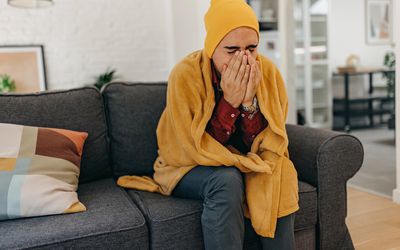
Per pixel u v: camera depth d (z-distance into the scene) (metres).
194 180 1.31
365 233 1.94
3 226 1.16
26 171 1.28
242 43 1.30
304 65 5.18
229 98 1.32
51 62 3.83
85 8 3.91
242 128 1.41
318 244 1.48
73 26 3.88
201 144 1.33
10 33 3.67
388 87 5.52
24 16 3.70
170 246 1.23
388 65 5.77
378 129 5.29
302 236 1.44
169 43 4.21
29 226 1.15
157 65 4.25
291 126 1.66
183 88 1.40
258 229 1.25
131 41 4.12
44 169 1.32
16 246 1.04
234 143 1.48
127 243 1.17
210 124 1.37
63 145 1.44
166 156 1.46
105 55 4.03
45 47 3.79
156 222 1.21
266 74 1.46
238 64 1.28
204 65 1.40
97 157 1.63
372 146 4.16
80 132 1.56
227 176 1.22
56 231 1.11
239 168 1.30
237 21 1.29
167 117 1.48
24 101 1.54
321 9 5.23
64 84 3.90
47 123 1.54
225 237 1.17
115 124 1.68
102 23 3.99
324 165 1.43
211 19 1.35
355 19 5.83
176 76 1.43
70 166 1.40
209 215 1.19
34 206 1.21
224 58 1.31
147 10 4.16
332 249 1.50
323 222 1.46
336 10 5.68
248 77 1.30
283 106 1.47
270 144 1.36
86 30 3.93
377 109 5.52
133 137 1.67
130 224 1.18
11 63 3.65
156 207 1.28
